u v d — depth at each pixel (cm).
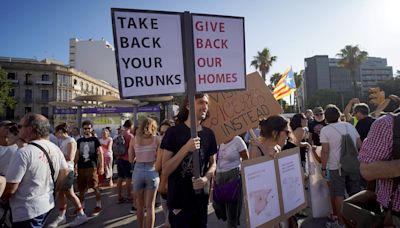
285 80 898
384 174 189
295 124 488
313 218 495
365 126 491
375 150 196
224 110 379
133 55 241
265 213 240
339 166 423
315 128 663
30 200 267
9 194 259
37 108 5603
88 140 598
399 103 448
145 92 243
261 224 235
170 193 257
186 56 256
